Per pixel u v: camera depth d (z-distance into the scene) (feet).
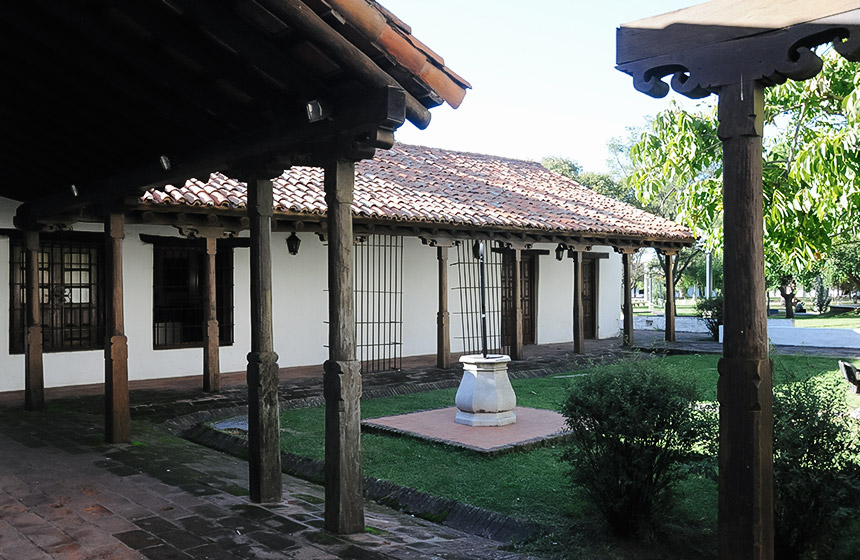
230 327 39.70
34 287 28.43
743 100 9.61
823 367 38.83
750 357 9.55
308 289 42.78
